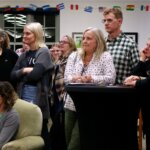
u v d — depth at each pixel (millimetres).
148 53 2691
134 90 1726
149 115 1913
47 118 3053
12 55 3375
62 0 7609
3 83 2955
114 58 2785
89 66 2471
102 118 1780
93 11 7590
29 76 2902
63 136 3383
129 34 7617
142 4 7586
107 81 2383
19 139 2875
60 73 3545
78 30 7621
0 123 2904
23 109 3000
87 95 1781
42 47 3031
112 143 1773
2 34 3334
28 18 7750
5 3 7676
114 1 7562
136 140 1771
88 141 1822
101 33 2500
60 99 3471
